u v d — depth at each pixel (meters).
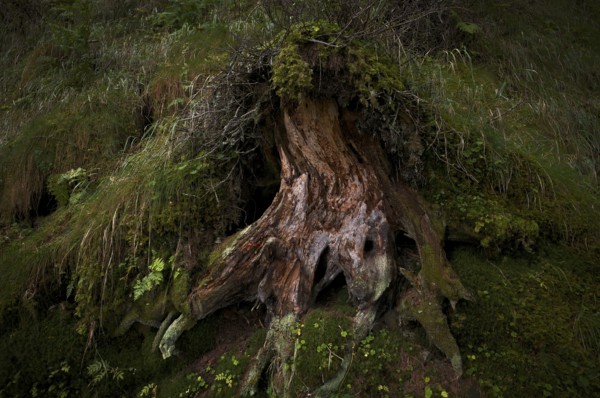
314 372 2.63
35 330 3.19
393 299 2.89
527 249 3.00
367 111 2.96
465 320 2.75
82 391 3.06
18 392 3.02
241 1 6.18
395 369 2.67
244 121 3.17
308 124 2.99
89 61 5.74
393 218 3.01
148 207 3.33
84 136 4.59
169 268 3.12
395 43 3.65
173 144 3.65
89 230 3.37
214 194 3.29
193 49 5.30
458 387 2.58
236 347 3.08
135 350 3.20
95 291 3.19
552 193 3.33
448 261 2.96
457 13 5.77
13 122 5.29
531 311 2.74
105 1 7.50
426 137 3.17
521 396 2.47
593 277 2.96
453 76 4.81
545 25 6.68
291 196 3.03
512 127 4.39
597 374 2.45
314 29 2.87
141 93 5.11
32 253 3.48
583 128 4.76
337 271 2.97
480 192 3.17
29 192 4.43
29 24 7.31
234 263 2.94
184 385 2.96
